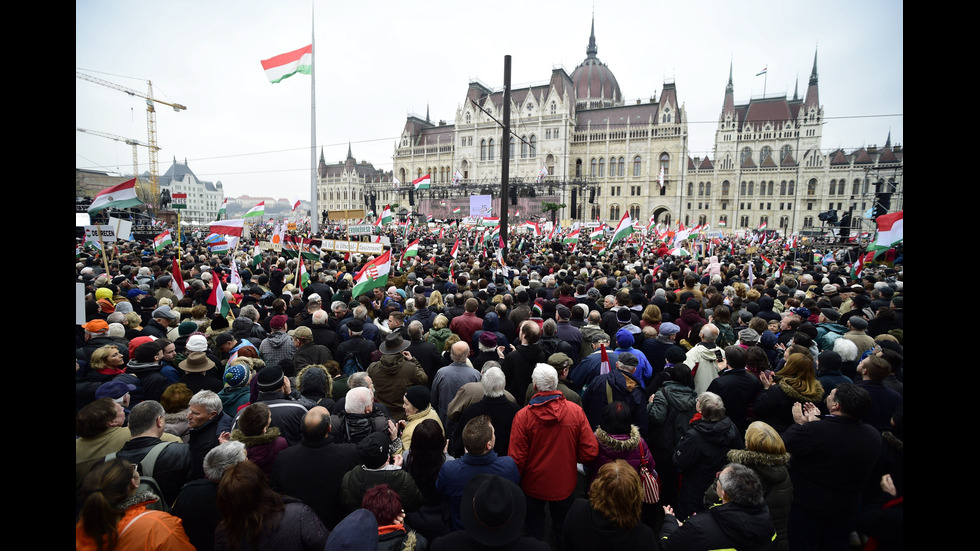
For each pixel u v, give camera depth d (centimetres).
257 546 349
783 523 461
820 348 831
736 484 379
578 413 509
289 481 440
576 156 10850
